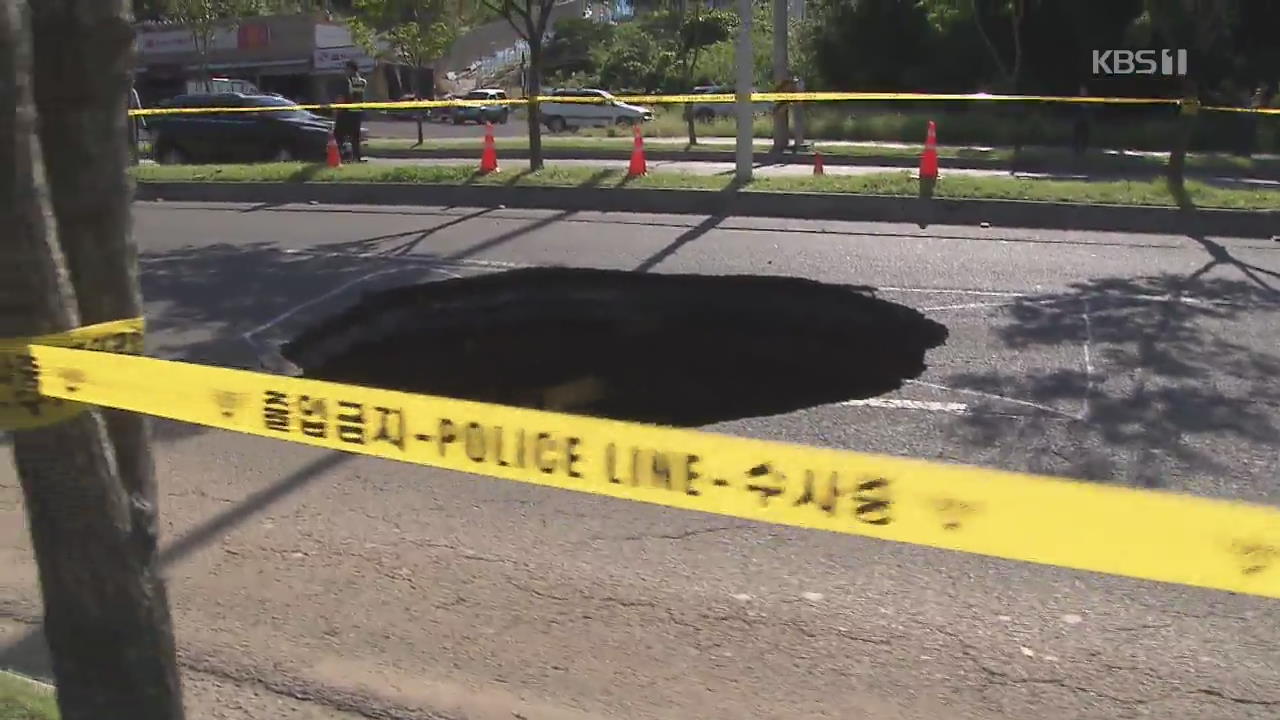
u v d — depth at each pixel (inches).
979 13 1311.5
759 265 382.6
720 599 160.6
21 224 83.4
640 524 184.1
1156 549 85.8
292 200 567.8
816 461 95.0
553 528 183.3
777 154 898.7
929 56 1450.5
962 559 170.7
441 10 988.6
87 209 89.4
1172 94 1236.5
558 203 534.9
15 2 78.0
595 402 303.0
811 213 499.8
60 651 96.1
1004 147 1042.1
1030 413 237.3
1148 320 306.7
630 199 524.4
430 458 108.2
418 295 355.6
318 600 162.1
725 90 1579.7
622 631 152.6
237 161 797.9
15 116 80.0
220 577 169.2
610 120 1488.7
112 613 94.7
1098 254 397.7
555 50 2336.4
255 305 337.4
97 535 92.4
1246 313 314.0
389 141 1145.4
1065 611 156.4
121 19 86.9
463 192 546.9
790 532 180.2
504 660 146.3
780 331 339.9
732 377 313.6
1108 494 86.6
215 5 1600.6
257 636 152.7
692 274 370.9
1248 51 1206.9
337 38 1872.5
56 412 88.0
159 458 215.0
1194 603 158.1
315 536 181.9
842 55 1507.1
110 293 92.0
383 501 194.5
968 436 225.3
